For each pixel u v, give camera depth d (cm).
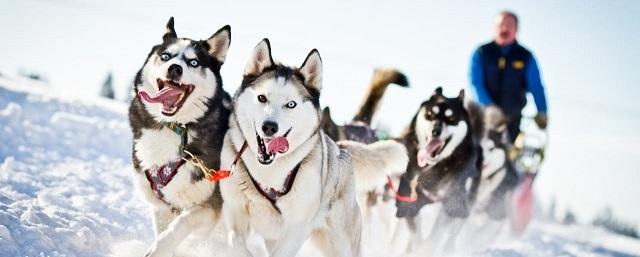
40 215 424
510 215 795
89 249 419
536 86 747
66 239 408
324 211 423
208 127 416
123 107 1123
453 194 599
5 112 790
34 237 392
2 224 395
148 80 416
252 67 416
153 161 405
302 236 406
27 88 1032
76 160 696
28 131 754
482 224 729
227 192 402
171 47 417
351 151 490
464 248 676
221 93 429
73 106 945
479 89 738
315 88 418
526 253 726
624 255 873
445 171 596
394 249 593
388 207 611
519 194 781
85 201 515
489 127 716
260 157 393
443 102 610
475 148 634
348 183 447
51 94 1022
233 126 408
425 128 603
